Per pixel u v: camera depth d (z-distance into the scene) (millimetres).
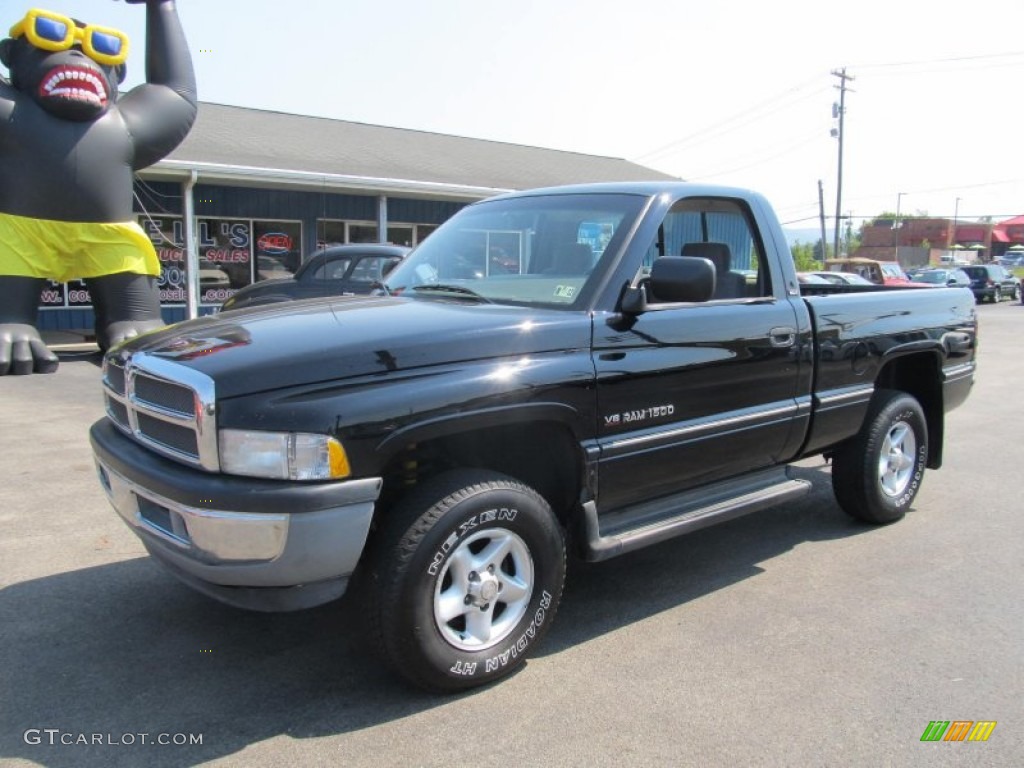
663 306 3873
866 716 3119
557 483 3686
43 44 11422
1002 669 3492
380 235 19578
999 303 37719
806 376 4547
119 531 5012
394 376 3025
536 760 2826
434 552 3051
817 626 3895
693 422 3953
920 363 5676
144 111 12844
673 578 4496
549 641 3727
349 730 2994
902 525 5445
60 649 3578
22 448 7020
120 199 12484
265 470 2820
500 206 4625
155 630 3766
